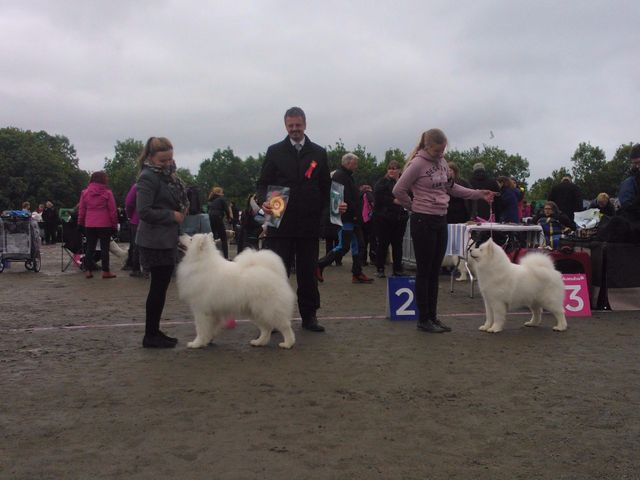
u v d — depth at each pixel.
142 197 4.91
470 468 2.74
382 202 9.83
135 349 5.11
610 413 3.52
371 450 2.94
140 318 6.62
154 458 2.82
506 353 5.02
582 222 11.07
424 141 5.80
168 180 5.13
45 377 4.22
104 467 2.71
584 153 75.56
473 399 3.77
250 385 4.03
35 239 11.97
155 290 5.13
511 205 10.36
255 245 12.56
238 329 5.99
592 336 5.76
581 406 3.64
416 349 5.14
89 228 10.42
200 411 3.50
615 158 69.12
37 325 6.21
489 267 5.85
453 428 3.25
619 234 7.18
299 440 3.06
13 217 11.73
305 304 5.95
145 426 3.25
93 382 4.10
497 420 3.39
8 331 5.88
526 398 3.79
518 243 9.11
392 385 4.05
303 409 3.54
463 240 8.36
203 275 5.03
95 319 6.56
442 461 2.81
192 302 5.12
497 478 2.63
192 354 4.93
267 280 5.03
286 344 5.14
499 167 71.75
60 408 3.55
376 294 8.49
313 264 5.90
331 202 6.21
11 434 3.12
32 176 54.72
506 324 6.41
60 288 9.24
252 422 3.32
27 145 56.53
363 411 3.52
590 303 7.39
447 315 6.91
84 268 11.91
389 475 2.65
